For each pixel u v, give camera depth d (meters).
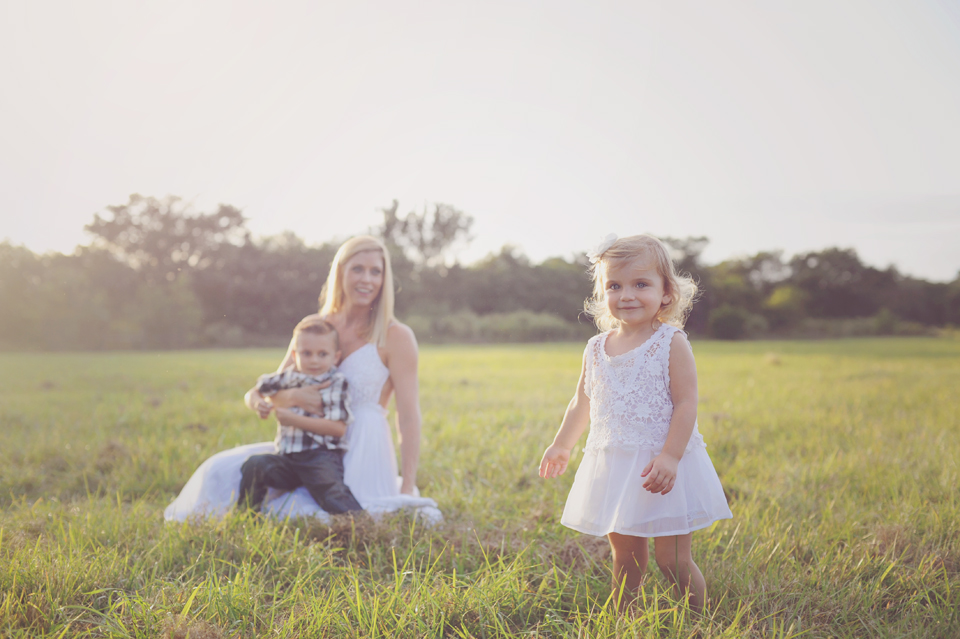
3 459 4.43
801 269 57.75
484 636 2.02
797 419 6.48
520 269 51.12
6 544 2.51
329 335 3.53
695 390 2.18
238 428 5.72
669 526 2.06
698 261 52.53
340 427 3.37
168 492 3.94
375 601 2.04
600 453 2.24
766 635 2.01
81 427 5.91
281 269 43.31
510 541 2.78
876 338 46.75
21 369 15.05
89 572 2.29
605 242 2.33
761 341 43.78
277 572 2.46
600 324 2.56
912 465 4.30
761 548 2.61
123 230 40.59
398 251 48.41
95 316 35.00
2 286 33.41
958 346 30.31
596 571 2.55
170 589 2.21
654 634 1.88
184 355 25.70
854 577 2.41
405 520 3.06
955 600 2.20
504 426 6.16
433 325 42.44
